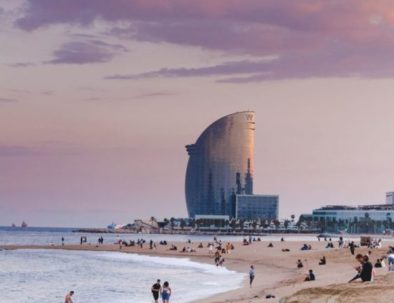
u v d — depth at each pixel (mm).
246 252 163250
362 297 31734
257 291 66375
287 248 176875
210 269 119688
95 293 77250
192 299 64688
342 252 130875
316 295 33469
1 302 68938
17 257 178375
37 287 86875
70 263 148125
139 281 95312
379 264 79625
